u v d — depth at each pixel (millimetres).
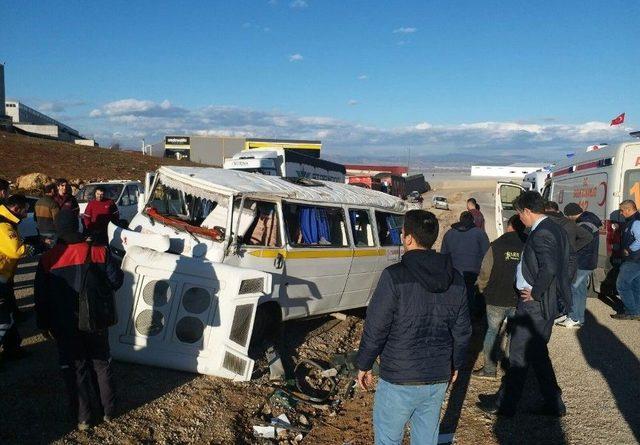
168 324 5570
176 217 6949
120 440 4203
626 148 9406
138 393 4988
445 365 3205
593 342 7414
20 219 5434
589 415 5082
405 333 3119
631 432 4730
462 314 3227
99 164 40250
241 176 6926
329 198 7312
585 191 10969
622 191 9414
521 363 4863
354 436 4840
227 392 5281
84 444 4078
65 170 36000
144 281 5680
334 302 7465
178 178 6586
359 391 5898
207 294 5520
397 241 8703
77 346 4191
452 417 5082
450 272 3135
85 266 4129
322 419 5246
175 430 4488
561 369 6355
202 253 5930
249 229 6234
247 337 5566
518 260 5754
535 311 4727
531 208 4641
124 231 6352
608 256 9477
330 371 6156
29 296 8227
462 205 50969
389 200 8891
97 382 4547
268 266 6242
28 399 4688
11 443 3961
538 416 5070
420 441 3281
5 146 37938
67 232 4180
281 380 5809
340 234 7434
